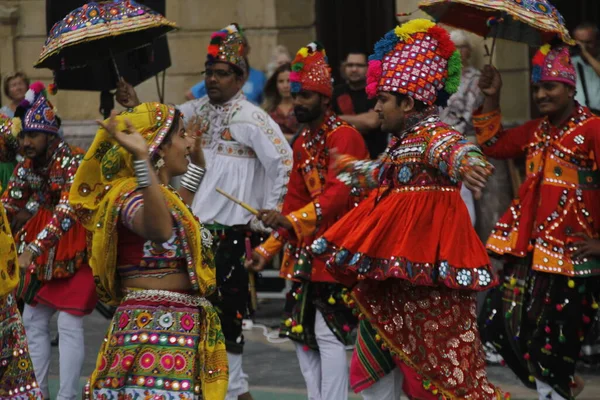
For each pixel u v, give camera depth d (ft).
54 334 60.64
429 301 33.40
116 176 30.78
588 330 40.47
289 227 39.60
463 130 55.26
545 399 40.57
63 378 43.80
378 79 34.19
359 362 35.06
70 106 76.69
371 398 35.58
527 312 40.40
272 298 69.36
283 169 44.80
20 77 67.36
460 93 55.16
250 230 45.55
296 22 73.51
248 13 74.18
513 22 41.45
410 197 33.32
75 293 43.45
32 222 44.55
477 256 33.24
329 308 41.01
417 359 33.40
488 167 30.35
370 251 33.22
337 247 34.55
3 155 47.16
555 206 39.47
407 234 32.86
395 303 33.76
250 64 74.33
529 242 40.06
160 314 30.04
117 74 44.47
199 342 30.40
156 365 29.84
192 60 75.15
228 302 44.29
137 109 30.76
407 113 33.86
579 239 39.22
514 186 56.08
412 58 33.60
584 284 39.70
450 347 33.32
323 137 41.19
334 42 71.82
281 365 53.06
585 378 49.14
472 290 33.37
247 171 45.73
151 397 29.71
